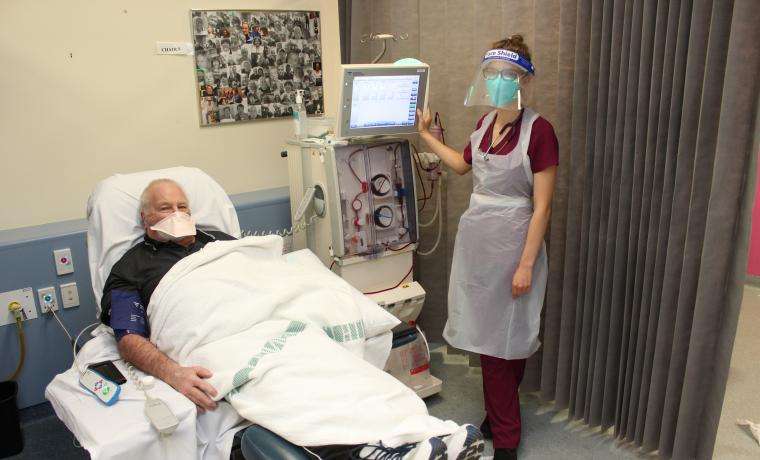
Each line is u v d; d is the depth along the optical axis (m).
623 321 2.17
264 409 1.48
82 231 2.35
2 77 2.26
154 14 2.53
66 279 2.36
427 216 2.81
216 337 1.74
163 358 1.70
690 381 1.94
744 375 2.75
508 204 2.03
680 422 1.99
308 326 1.80
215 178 2.86
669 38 1.81
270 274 1.98
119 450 1.40
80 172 2.50
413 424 1.42
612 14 1.96
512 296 2.09
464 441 1.38
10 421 2.22
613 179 2.05
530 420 2.44
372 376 1.58
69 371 1.77
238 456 1.55
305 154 2.42
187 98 2.69
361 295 2.09
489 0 2.35
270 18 2.84
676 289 1.97
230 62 2.77
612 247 2.13
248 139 2.92
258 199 2.78
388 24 2.81
